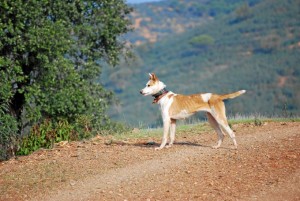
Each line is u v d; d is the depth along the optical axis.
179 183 10.80
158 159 12.77
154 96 13.96
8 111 21.62
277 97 153.12
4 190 11.18
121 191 10.55
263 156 12.40
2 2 20.59
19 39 21.27
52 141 15.69
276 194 9.89
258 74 185.12
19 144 16.31
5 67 20.98
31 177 12.02
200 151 13.33
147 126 19.98
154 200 9.88
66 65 22.52
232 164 11.92
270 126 16.75
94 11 26.14
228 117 20.83
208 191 10.23
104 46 27.44
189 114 13.55
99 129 21.78
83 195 10.49
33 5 21.78
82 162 12.95
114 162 12.76
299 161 11.84
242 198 9.77
